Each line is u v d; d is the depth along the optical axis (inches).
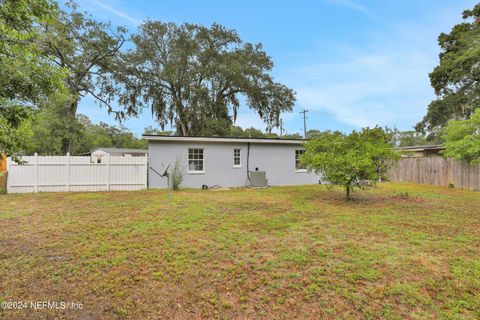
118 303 100.3
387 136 329.4
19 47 95.4
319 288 111.0
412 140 1298.0
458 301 101.8
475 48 690.8
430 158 524.1
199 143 500.7
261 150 539.5
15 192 406.9
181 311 96.0
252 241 169.0
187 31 867.4
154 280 117.5
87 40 737.0
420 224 212.1
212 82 935.0
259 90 948.6
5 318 90.4
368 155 304.8
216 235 181.2
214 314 94.3
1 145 95.7
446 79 816.3
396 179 606.5
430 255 146.3
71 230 191.8
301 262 136.6
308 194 393.4
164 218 230.1
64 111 684.7
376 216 240.5
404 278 119.8
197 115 881.5
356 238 175.6
